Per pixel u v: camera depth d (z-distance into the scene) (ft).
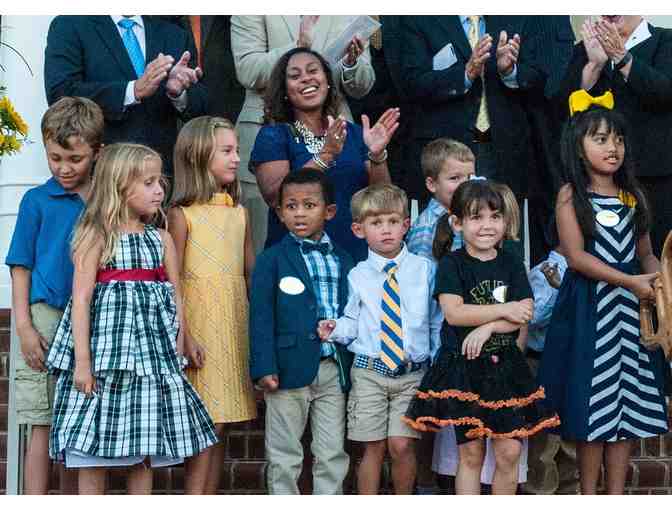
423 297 21.52
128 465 19.90
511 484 20.57
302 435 23.22
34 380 21.27
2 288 25.08
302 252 21.59
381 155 23.32
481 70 24.79
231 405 21.45
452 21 25.71
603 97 22.66
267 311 21.13
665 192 25.58
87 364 19.67
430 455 22.76
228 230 21.94
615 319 21.71
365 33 24.93
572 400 21.52
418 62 25.64
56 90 23.88
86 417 19.58
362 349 21.38
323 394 21.45
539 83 25.52
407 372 21.21
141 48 24.93
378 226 21.53
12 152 24.43
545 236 26.02
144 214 20.68
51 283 21.08
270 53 25.76
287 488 21.16
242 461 23.79
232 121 27.73
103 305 19.95
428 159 22.98
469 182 20.95
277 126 23.68
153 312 20.16
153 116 24.26
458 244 22.22
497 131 25.25
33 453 21.39
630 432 21.53
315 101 23.62
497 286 20.76
